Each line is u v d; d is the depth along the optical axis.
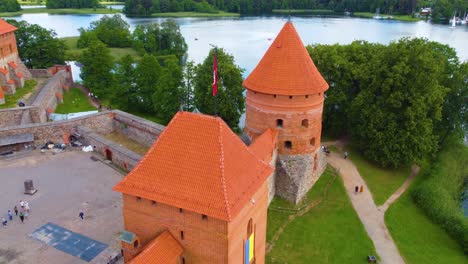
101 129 52.25
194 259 22.47
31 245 30.16
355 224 37.53
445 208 40.75
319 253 33.34
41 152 45.66
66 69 71.75
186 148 22.28
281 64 35.91
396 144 46.09
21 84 62.28
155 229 23.09
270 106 36.81
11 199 36.31
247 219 23.30
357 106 49.75
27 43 76.06
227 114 53.94
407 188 45.38
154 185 22.16
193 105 60.75
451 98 52.56
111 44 116.81
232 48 113.81
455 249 36.59
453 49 58.31
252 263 25.75
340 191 42.44
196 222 21.52
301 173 38.94
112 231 32.06
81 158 44.72
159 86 61.19
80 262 28.47
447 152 54.00
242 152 23.41
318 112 38.34
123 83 68.00
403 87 46.34
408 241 36.31
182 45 113.06
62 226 32.53
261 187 24.81
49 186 38.59
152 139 48.72
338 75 53.06
